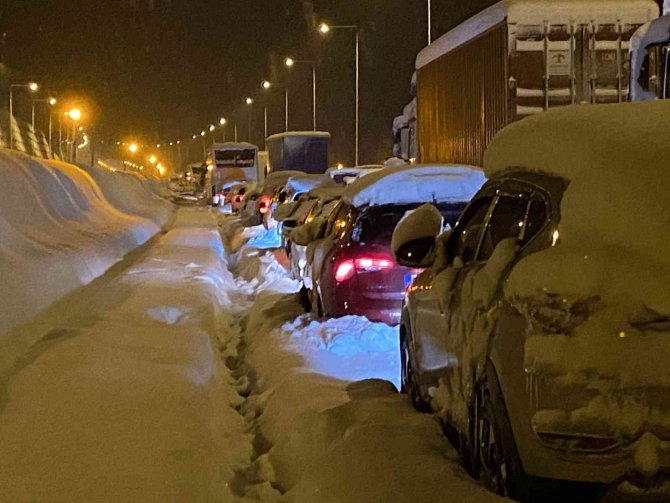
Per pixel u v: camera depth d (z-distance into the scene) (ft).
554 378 13.32
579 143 15.17
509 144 18.21
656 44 43.11
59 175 77.87
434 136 69.36
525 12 49.78
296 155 152.76
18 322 31.01
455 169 35.17
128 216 100.78
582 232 14.21
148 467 18.93
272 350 32.42
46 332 33.65
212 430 23.09
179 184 390.63
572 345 13.23
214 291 49.52
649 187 13.66
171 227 120.88
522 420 14.17
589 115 15.84
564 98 50.11
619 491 13.24
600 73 49.90
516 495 14.52
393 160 106.42
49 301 36.55
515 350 14.71
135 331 33.99
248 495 20.13
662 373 12.92
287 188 84.53
